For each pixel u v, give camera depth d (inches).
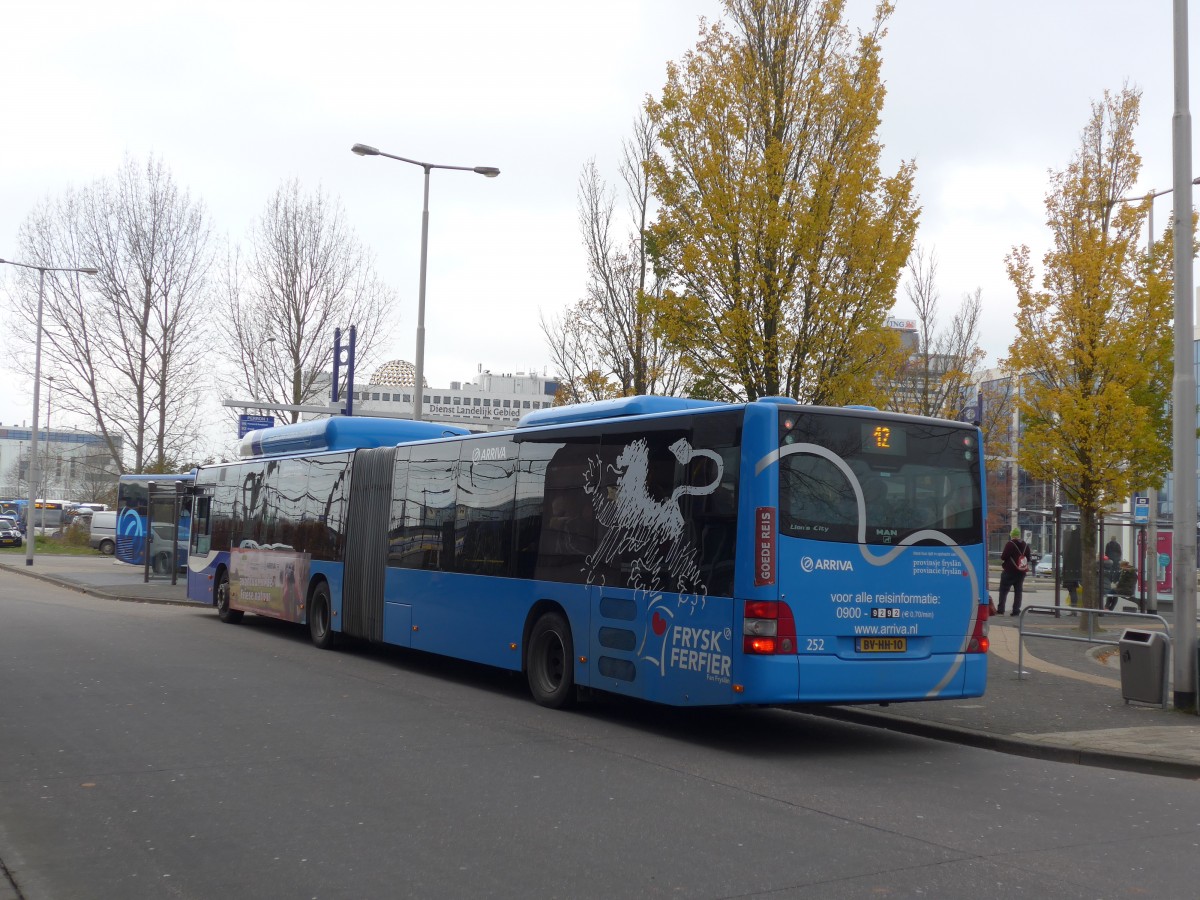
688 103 661.9
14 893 220.8
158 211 1786.4
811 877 234.2
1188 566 470.6
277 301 1563.7
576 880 230.8
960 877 236.1
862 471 399.5
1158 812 306.8
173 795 304.5
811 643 381.7
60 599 1074.7
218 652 653.3
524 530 510.0
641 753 381.4
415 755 362.9
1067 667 636.1
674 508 417.4
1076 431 847.7
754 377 638.5
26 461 4931.1
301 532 747.4
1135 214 877.2
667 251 664.4
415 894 221.8
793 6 663.1
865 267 631.8
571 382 885.2
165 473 1813.5
